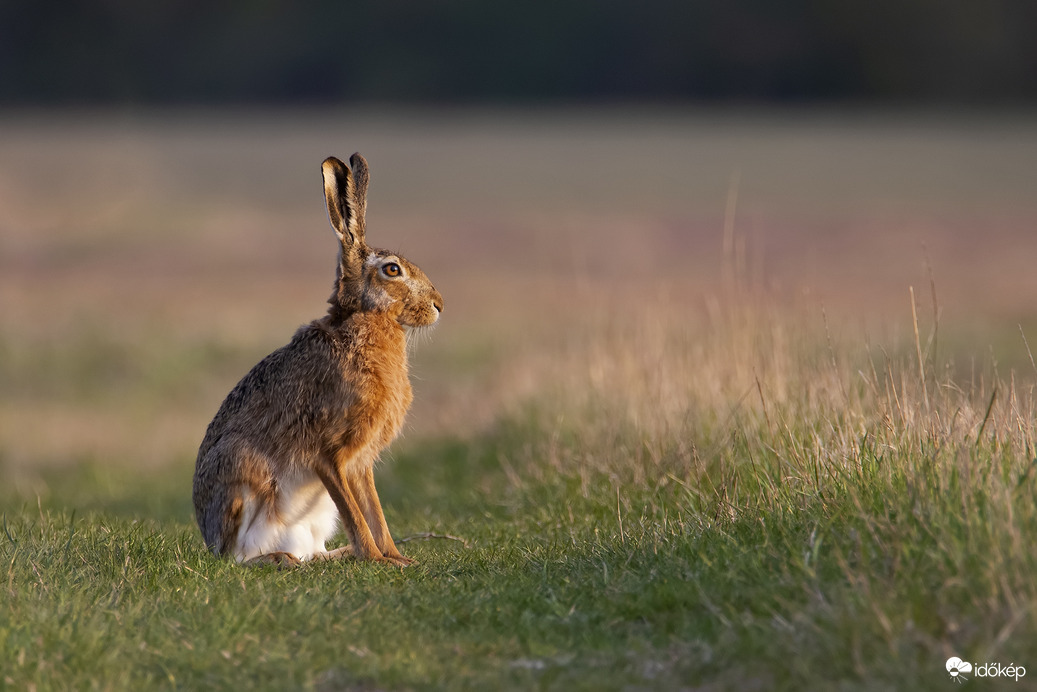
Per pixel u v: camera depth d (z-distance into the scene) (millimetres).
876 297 44281
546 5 192625
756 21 186375
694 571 11438
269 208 87938
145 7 186375
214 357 41312
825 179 98250
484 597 11594
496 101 188250
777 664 9188
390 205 88062
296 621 10805
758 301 20719
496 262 61062
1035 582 9328
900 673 8758
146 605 11383
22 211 80250
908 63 181875
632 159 118188
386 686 9445
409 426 27984
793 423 15531
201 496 14469
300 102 189125
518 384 26672
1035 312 39656
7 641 10000
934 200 83188
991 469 11047
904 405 13328
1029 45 178750
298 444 13961
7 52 182625
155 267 63406
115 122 160000
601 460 18641
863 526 11156
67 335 44281
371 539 13789
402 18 192625
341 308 14406
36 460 28672
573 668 9617
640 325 23969
